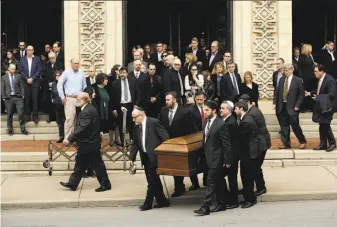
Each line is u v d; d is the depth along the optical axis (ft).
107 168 71.10
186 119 58.44
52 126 87.81
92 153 61.46
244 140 55.93
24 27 111.14
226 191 56.70
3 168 70.08
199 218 52.80
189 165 53.98
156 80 77.05
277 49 95.91
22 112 85.56
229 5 95.86
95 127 60.59
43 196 59.93
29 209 57.52
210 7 106.93
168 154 54.49
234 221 51.44
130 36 113.91
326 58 93.20
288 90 74.54
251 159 55.98
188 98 72.79
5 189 63.00
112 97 73.31
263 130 57.21
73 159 71.31
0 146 76.43
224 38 98.07
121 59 94.17
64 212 56.29
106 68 93.91
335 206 56.80
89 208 57.82
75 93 74.43
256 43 95.86
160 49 89.30
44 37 111.96
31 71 87.61
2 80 85.40
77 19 93.20
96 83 72.38
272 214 53.88
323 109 72.64
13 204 57.47
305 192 59.88
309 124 88.22
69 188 62.64
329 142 74.23
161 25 113.80
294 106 74.59
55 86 80.84
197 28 112.68
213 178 54.08
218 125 53.47
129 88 73.77
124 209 57.26
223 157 53.93
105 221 52.39
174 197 59.26
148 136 55.93
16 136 85.87
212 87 75.87
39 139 86.22
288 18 95.86
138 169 70.59
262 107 94.43
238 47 95.50
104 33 93.71
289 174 68.03
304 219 51.80
